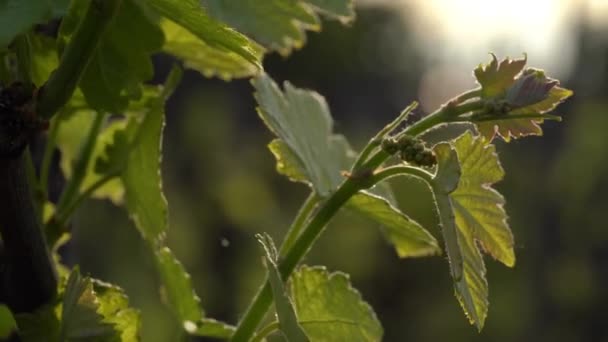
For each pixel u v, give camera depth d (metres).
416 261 5.26
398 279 5.26
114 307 0.63
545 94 0.61
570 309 5.79
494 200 0.63
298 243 0.63
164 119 0.67
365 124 7.07
